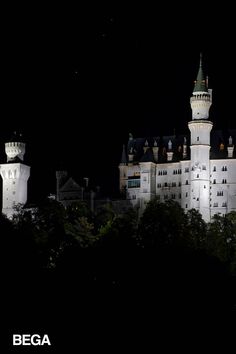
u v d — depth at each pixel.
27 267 136.75
